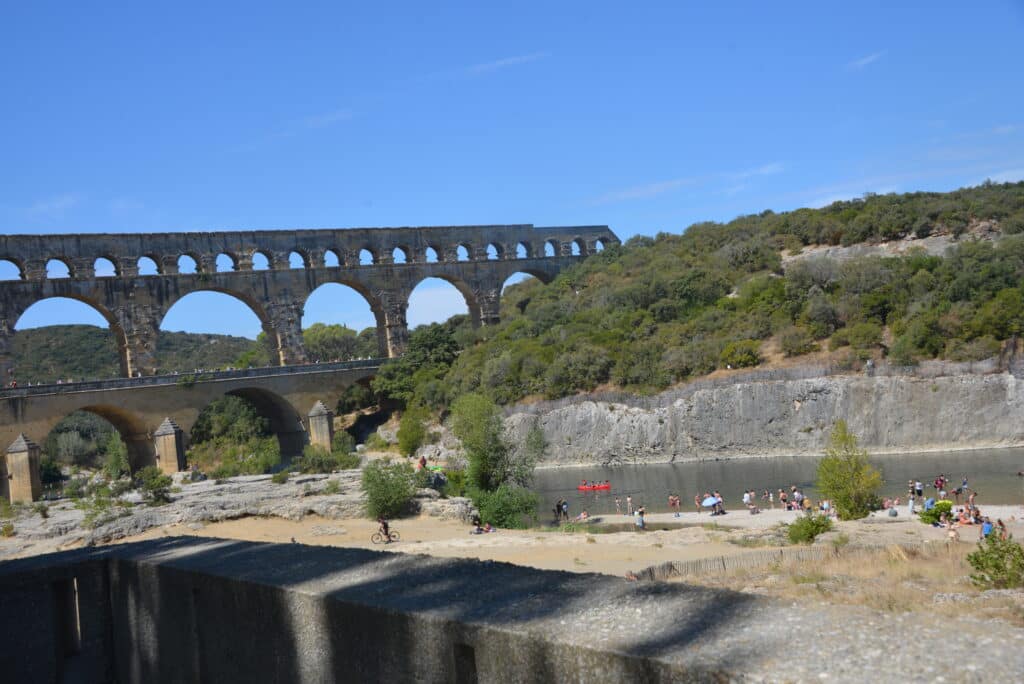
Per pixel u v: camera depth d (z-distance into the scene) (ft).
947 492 195.11
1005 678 21.66
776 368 290.56
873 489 171.63
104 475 331.77
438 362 364.79
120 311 301.22
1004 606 48.26
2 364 274.36
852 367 277.44
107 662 50.42
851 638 24.81
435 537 157.89
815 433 270.26
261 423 378.94
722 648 25.11
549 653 27.84
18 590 47.83
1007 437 250.16
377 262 369.09
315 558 43.98
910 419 260.21
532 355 339.77
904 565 82.33
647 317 354.74
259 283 334.03
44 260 288.51
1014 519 150.51
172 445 275.18
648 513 206.49
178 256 318.65
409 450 317.83
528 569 37.58
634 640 26.61
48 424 263.90
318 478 222.69
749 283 359.66
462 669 30.96
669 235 474.90
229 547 50.01
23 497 246.06
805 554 102.78
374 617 34.09
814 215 429.79
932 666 22.68
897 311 295.07
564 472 290.15
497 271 401.49
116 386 278.87
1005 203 391.45
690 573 96.27
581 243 452.76
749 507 198.39
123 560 49.60
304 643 37.45
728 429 283.18
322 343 542.98
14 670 47.37
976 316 272.92
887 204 416.67
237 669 41.45
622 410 302.66
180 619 45.21
